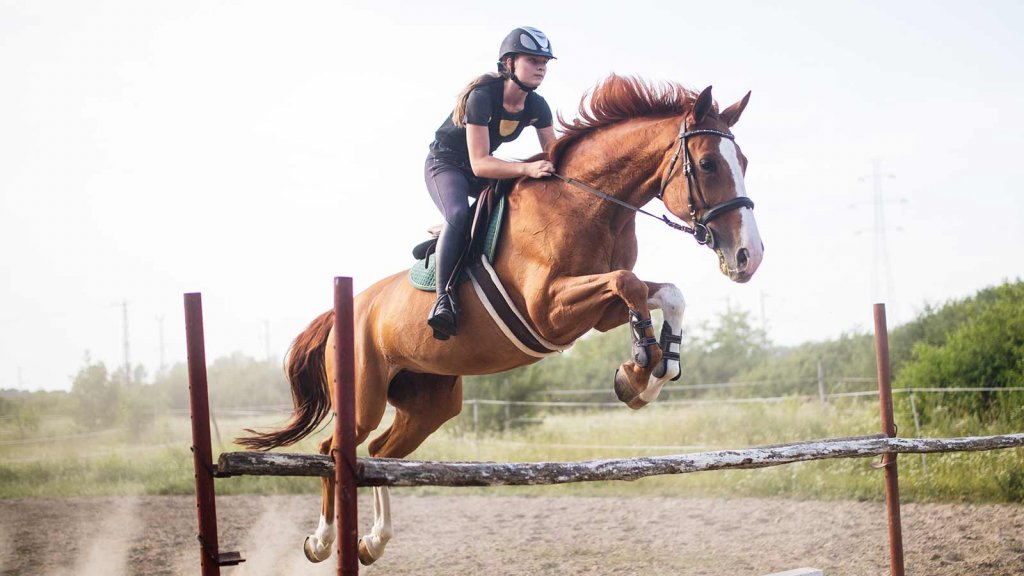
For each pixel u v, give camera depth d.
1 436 19.69
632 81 4.19
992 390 10.26
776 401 15.28
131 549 7.63
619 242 4.16
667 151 3.95
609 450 12.04
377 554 5.09
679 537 7.43
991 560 5.98
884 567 5.95
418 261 4.56
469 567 6.61
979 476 8.52
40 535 8.37
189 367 3.17
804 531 7.32
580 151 4.15
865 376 18.80
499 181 4.24
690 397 21.30
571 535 7.82
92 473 12.98
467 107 4.21
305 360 5.21
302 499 10.72
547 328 3.99
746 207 3.76
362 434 4.91
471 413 15.55
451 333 4.10
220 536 8.22
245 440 5.20
